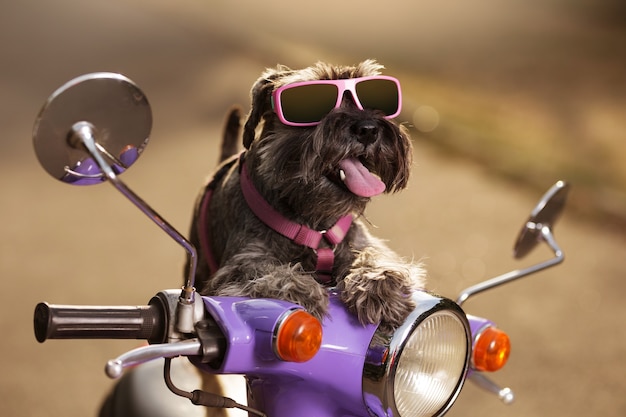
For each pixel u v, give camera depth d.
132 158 1.87
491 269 7.43
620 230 8.49
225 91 13.79
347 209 2.87
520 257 2.82
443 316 2.12
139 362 1.74
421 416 2.12
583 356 5.96
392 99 2.92
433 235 8.17
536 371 5.73
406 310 2.11
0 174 9.55
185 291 1.90
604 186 9.73
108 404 2.91
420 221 8.52
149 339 1.93
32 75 14.84
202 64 15.87
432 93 14.40
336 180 2.88
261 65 15.88
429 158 10.72
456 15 23.56
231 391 2.69
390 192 3.05
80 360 5.62
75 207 8.55
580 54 18.19
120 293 6.57
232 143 4.12
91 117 1.78
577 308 6.71
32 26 19.72
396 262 2.90
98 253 7.37
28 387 5.22
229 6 23.28
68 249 7.43
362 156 2.88
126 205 8.66
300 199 2.92
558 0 25.25
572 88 15.20
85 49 17.25
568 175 10.14
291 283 2.48
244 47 17.52
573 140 12.00
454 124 12.14
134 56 16.61
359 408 2.09
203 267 3.60
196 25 19.89
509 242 8.10
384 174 2.98
